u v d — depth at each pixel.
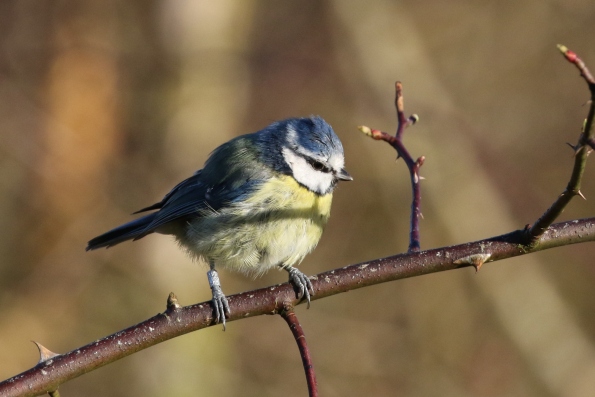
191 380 12.77
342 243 15.42
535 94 16.30
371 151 15.69
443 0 16.88
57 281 13.56
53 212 13.90
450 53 16.73
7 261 13.80
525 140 15.94
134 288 13.38
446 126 15.57
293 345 13.80
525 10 16.59
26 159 14.20
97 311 13.32
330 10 16.67
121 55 14.47
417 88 15.70
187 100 13.66
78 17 14.86
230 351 13.47
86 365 4.86
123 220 13.85
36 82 14.79
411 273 5.24
